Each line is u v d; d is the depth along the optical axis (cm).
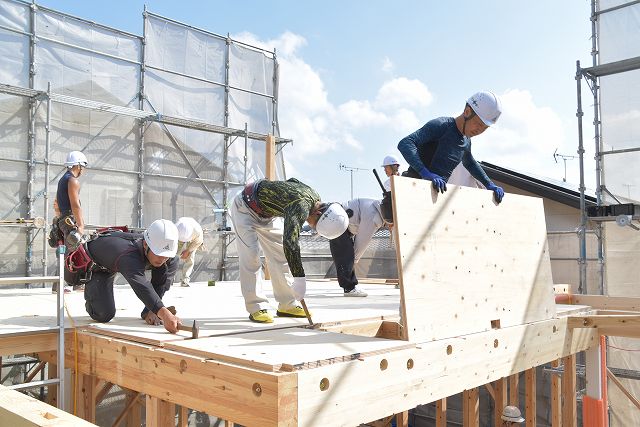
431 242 315
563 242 966
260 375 216
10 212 818
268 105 1192
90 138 912
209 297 561
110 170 932
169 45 1028
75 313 412
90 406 329
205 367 241
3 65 823
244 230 351
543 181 1048
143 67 985
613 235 841
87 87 916
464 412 422
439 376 293
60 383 314
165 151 1015
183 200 1038
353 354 247
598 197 832
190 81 1058
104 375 305
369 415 248
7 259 814
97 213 917
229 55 1119
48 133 808
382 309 434
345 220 334
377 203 573
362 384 245
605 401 497
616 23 827
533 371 555
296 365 222
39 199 845
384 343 277
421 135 337
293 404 213
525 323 387
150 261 329
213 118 1091
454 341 306
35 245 838
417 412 1082
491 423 945
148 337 288
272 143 1052
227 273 1094
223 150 1102
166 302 500
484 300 350
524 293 393
